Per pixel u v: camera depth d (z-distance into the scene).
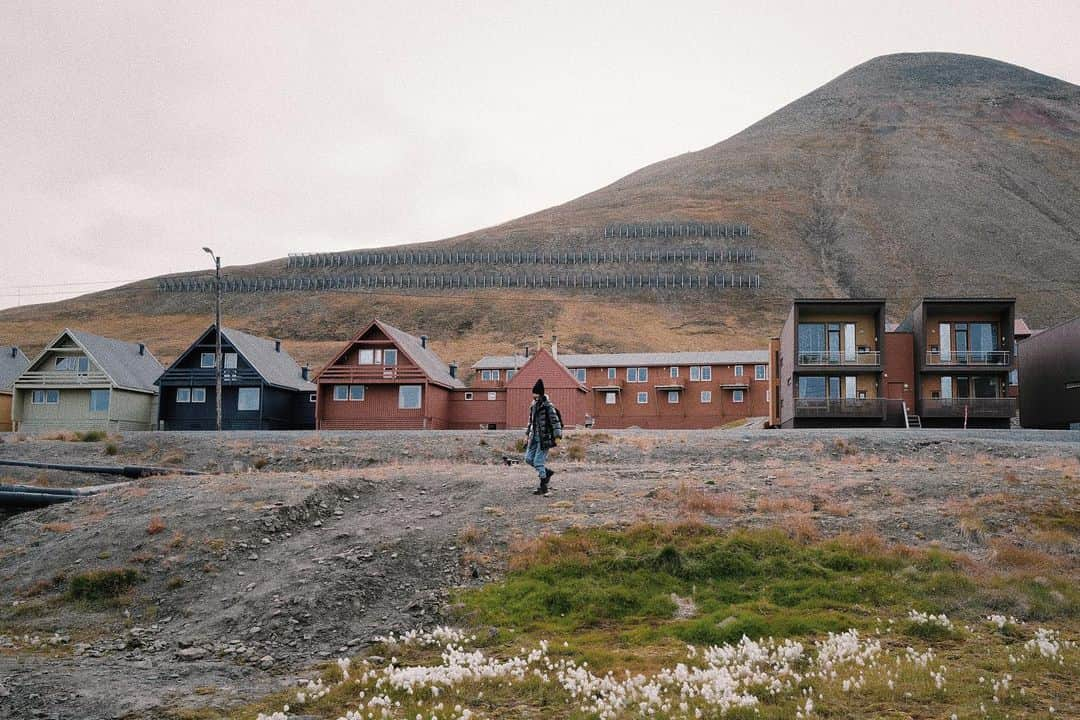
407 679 10.90
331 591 14.72
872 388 55.97
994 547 16.42
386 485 22.08
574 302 172.25
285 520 18.77
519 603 14.30
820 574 15.31
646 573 15.27
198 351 66.00
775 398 65.81
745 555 15.81
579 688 10.46
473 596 14.67
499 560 16.14
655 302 174.75
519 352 138.38
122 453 37.56
